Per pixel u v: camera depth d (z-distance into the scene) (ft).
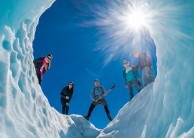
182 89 9.34
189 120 7.92
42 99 15.24
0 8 9.64
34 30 14.55
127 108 19.20
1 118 7.73
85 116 22.08
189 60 9.46
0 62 8.93
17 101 9.82
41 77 19.45
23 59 12.12
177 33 10.56
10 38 10.14
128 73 21.95
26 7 11.34
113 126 18.53
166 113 10.17
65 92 23.08
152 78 19.84
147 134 11.46
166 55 11.89
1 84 8.56
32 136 9.32
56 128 15.35
